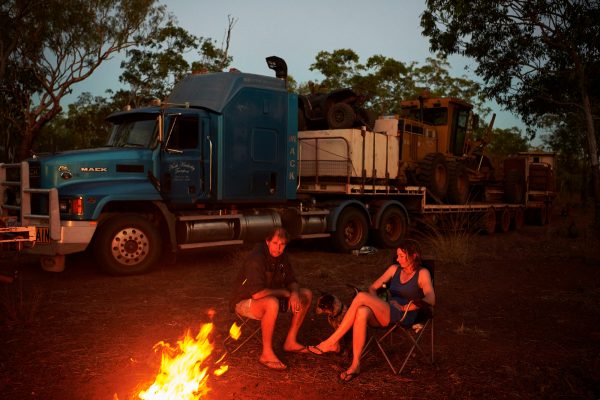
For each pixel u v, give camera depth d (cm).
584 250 1183
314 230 1133
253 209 1056
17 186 877
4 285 782
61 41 2305
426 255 1138
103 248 845
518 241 1484
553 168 2431
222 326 582
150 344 514
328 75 3775
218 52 2981
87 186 838
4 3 2125
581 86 1540
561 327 600
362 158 1208
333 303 477
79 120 3206
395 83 3966
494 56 1667
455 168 1538
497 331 582
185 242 933
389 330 456
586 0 1465
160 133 900
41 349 493
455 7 1567
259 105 1022
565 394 411
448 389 418
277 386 418
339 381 429
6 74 2347
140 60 2886
